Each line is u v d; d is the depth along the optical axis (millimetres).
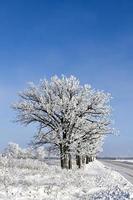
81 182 27203
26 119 42844
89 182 28438
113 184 29375
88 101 43438
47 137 42562
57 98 42594
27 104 42844
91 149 43938
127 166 75438
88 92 43750
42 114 42625
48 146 43406
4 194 18328
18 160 38500
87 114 43656
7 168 30828
